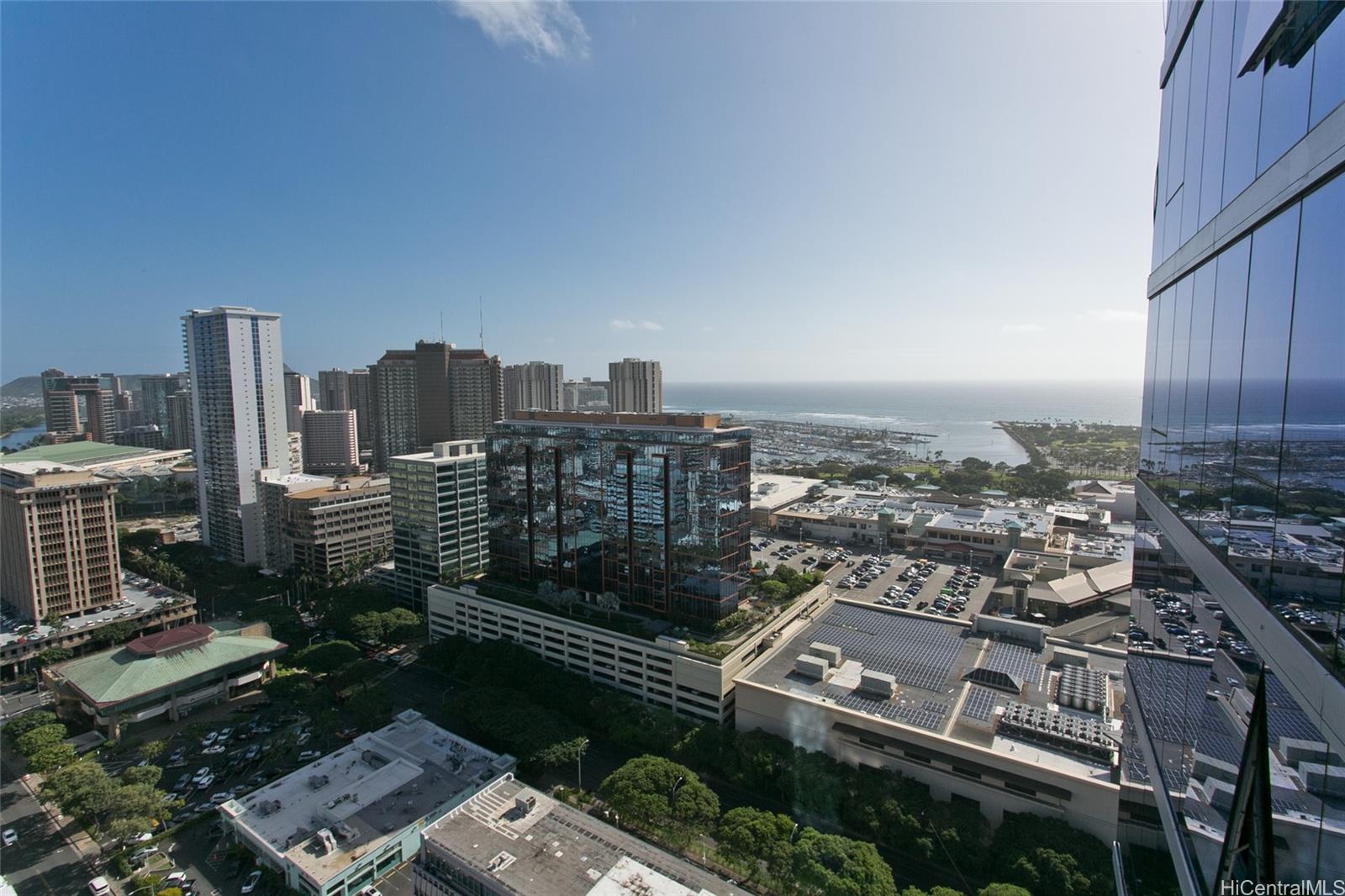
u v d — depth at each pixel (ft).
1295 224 83.46
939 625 536.42
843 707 411.54
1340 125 70.95
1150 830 140.77
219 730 516.32
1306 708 78.23
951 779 371.97
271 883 354.33
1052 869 310.65
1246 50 100.53
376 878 357.41
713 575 510.17
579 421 620.90
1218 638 107.34
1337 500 71.92
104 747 491.31
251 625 645.51
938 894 299.17
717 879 301.63
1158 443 149.48
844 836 363.56
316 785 410.31
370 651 654.94
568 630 544.62
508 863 307.37
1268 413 91.50
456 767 424.87
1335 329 72.59
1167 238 147.64
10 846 392.27
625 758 463.01
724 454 506.48
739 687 447.83
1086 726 373.20
